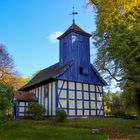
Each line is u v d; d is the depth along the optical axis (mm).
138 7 26172
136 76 24656
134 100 34344
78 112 33250
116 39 24078
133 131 20875
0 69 52469
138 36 22672
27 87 39656
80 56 35219
